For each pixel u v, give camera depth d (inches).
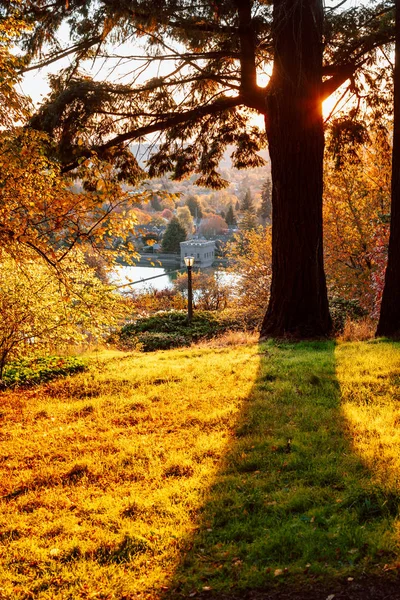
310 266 501.0
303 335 497.7
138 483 226.2
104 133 518.0
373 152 903.7
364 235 964.0
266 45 526.6
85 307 407.2
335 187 1000.9
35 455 269.6
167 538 182.9
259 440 249.8
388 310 473.4
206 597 152.0
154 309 1040.8
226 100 523.8
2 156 263.7
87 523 199.2
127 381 392.8
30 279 383.2
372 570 152.3
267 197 3774.6
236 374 374.0
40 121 453.7
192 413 301.3
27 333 411.5
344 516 178.7
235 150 637.9
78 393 379.2
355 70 548.7
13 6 382.6
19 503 221.9
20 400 374.6
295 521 180.7
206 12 480.1
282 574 155.9
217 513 193.8
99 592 160.1
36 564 178.5
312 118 483.2
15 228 283.7
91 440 281.4
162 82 512.4
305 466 220.4
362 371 345.7
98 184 291.1
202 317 815.1
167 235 2933.1
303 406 292.2
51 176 290.5
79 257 394.6
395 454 218.5
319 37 479.2
